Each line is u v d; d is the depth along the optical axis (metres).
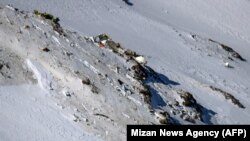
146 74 40.75
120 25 69.81
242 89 61.31
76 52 37.06
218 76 62.97
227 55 79.56
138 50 59.25
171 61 60.25
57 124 29.72
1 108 29.25
